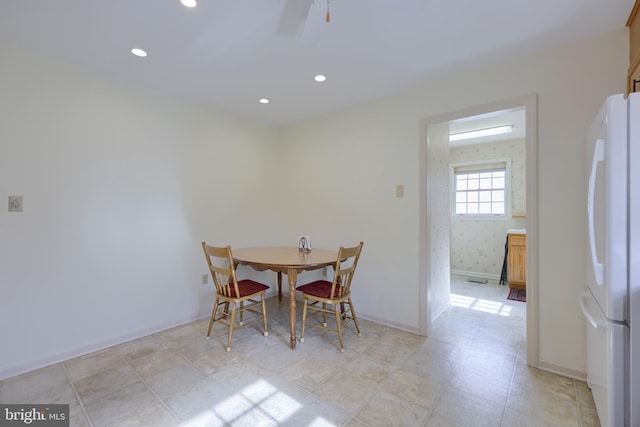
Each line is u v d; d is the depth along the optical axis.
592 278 1.65
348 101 3.14
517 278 4.20
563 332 2.10
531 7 1.71
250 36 1.98
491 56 2.25
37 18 1.78
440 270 3.30
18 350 2.12
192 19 1.80
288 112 3.47
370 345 2.59
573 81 2.05
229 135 3.48
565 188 2.08
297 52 2.19
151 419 1.67
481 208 5.19
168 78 2.60
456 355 2.41
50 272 2.27
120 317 2.62
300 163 3.82
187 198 3.10
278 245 4.04
